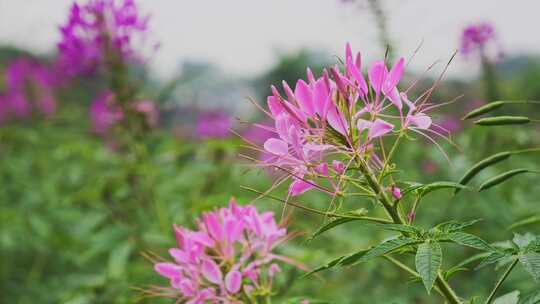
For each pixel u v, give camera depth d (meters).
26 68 2.34
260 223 0.77
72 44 1.30
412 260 1.37
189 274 0.75
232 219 0.75
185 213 1.25
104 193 1.39
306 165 0.62
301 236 1.32
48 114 2.31
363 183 0.62
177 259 0.75
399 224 0.57
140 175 1.36
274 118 0.64
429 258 0.52
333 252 1.37
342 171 0.61
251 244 0.77
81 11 1.30
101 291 1.18
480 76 1.59
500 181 0.62
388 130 0.60
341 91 0.61
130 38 1.30
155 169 1.35
